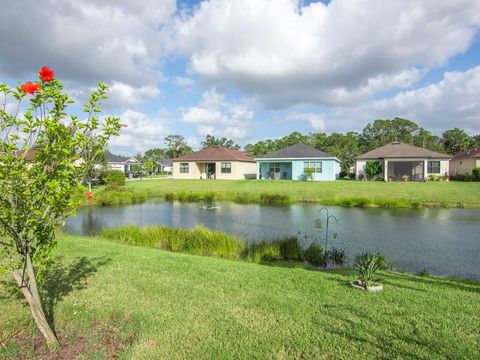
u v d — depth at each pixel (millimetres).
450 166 42875
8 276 5656
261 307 4543
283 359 3334
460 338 3738
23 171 3070
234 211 19344
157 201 24703
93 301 4699
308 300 4824
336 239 12039
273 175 40500
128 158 59156
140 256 7516
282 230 13859
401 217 16578
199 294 5023
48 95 3246
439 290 5676
